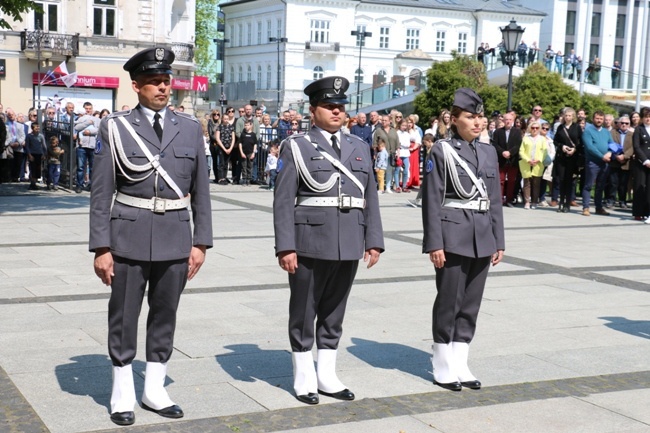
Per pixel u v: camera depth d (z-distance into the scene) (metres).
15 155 20.98
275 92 68.69
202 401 5.55
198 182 5.37
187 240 5.29
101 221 5.12
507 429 5.21
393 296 8.82
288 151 5.60
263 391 5.77
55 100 38.19
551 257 11.64
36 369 6.11
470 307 6.05
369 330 7.46
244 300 8.46
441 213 5.94
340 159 5.61
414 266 10.55
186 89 44.72
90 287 8.89
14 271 9.70
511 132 18.12
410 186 22.20
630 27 80.50
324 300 5.75
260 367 6.29
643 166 16.36
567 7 81.12
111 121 5.18
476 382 5.96
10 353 6.48
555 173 17.69
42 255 10.77
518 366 6.50
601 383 6.15
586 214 17.19
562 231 14.62
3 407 5.35
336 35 76.50
